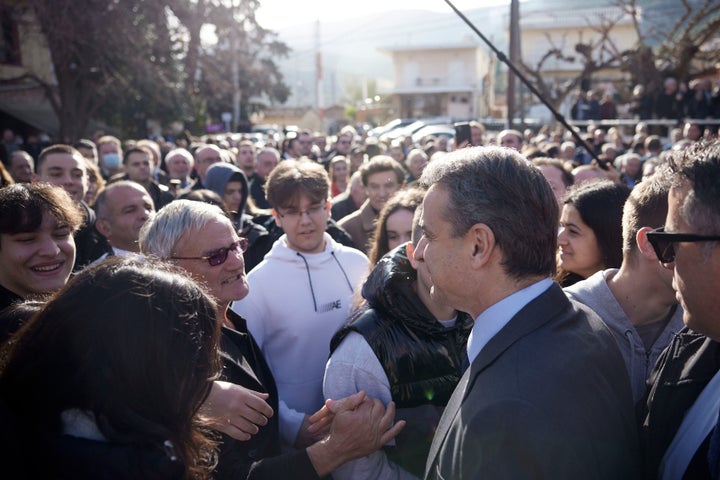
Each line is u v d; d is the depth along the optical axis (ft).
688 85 48.60
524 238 3.91
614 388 3.93
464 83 142.72
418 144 46.88
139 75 53.88
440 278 4.17
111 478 3.28
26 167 17.93
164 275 3.82
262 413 4.99
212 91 77.82
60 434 3.47
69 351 3.43
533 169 4.09
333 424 5.18
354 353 5.77
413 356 5.69
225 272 6.23
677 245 3.64
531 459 3.40
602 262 7.07
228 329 6.47
